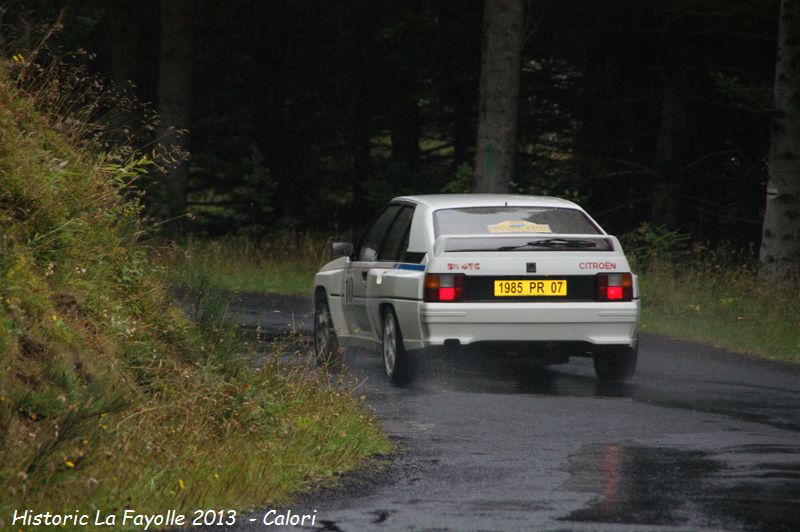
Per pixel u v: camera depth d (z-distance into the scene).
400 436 23.00
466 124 88.25
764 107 61.59
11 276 19.83
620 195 82.50
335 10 85.38
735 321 41.94
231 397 21.19
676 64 73.88
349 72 92.06
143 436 18.42
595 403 27.23
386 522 16.22
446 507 17.11
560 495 17.91
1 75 24.94
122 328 21.55
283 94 94.00
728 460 20.66
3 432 16.70
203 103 97.81
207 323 24.81
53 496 15.79
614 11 70.19
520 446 21.97
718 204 78.88
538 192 65.38
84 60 80.69
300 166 95.81
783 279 47.97
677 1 63.16
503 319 29.30
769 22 65.62
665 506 17.19
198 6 87.50
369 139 94.75
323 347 36.03
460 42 74.38
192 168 100.38
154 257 27.83
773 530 15.89
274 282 60.25
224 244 70.31
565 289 29.80
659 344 38.97
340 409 23.36
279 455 19.59
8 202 22.12
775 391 29.39
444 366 34.00
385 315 31.69
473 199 32.06
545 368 33.81
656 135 82.75
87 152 25.31
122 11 82.25
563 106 86.25
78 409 17.08
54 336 19.47
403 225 32.25
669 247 57.28
